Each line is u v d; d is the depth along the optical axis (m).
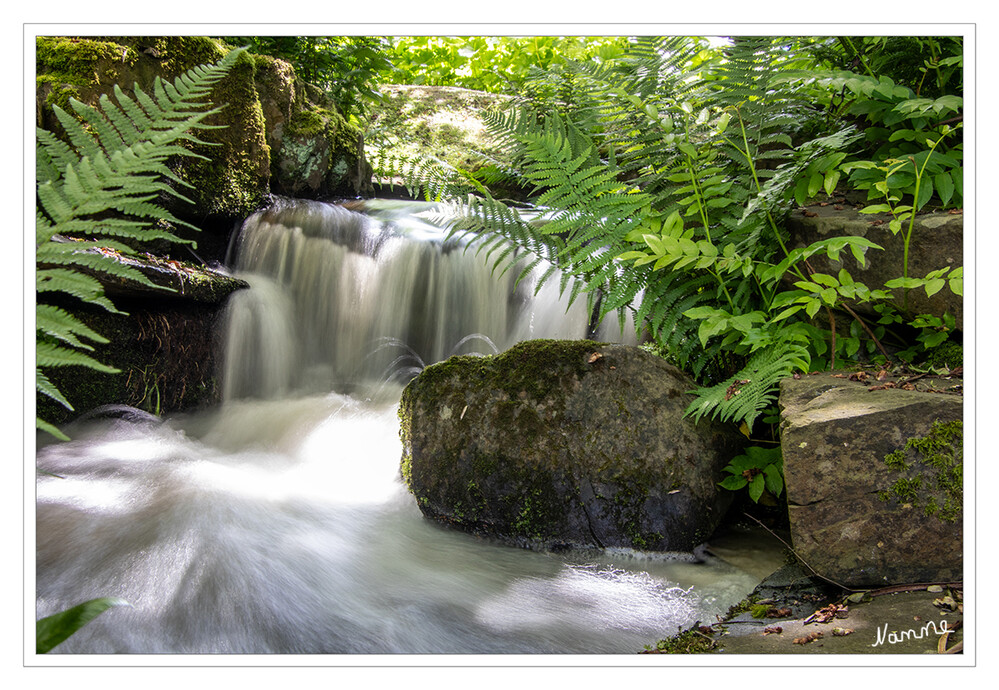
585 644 2.19
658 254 2.64
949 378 2.48
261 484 3.30
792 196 3.01
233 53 1.71
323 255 4.86
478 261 4.72
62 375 3.65
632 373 2.89
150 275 3.80
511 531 2.86
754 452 2.83
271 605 2.33
